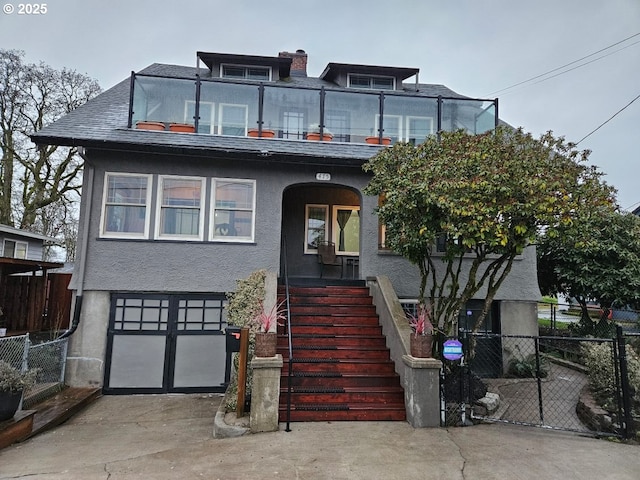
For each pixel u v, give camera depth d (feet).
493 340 30.32
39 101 60.08
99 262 27.07
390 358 22.02
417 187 18.34
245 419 17.47
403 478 12.57
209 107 30.17
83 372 26.45
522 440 15.89
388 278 27.35
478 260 20.70
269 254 28.60
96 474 13.12
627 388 16.12
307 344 22.71
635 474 12.80
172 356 27.27
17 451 15.84
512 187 17.61
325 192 36.45
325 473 12.88
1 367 16.94
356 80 42.50
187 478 12.67
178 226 28.22
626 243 31.37
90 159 27.50
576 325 35.35
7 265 38.34
